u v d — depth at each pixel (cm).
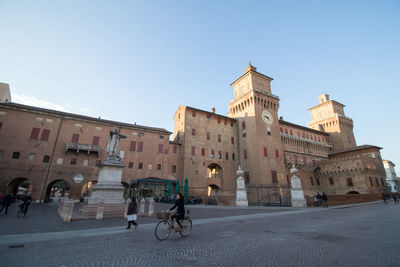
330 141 7100
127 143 4341
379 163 5631
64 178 3703
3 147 3412
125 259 618
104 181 1680
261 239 864
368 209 2358
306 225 1220
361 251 671
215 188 5131
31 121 3700
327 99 7806
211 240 856
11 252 685
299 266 547
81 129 4038
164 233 880
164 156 4594
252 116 5188
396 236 878
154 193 4372
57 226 1187
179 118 5316
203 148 4891
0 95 4081
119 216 1581
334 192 5622
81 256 647
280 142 5344
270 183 4653
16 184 3756
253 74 5575
